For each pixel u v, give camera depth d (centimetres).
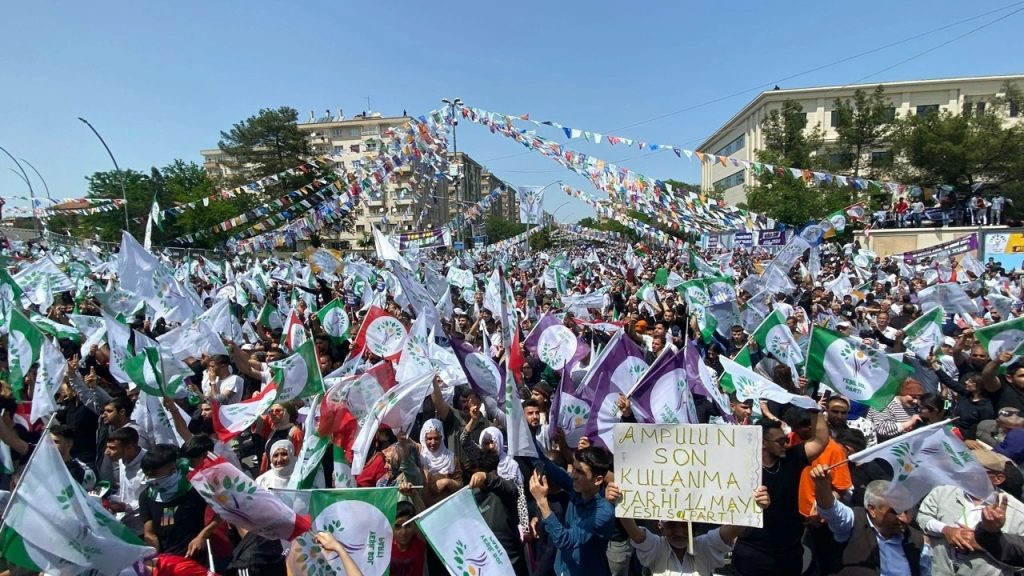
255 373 945
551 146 1395
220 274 2517
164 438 744
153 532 542
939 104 5781
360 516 451
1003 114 4544
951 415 824
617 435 472
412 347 782
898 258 2961
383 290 1766
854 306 1512
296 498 445
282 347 1112
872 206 3416
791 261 1698
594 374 698
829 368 746
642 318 1259
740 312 1259
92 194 5591
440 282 1616
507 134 1420
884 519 486
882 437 757
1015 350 853
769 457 498
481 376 743
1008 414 625
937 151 3744
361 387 604
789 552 488
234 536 577
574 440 677
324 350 1020
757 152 4438
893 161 4241
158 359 745
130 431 625
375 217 4434
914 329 1088
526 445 521
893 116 4547
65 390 811
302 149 5441
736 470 452
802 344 1006
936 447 455
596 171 1371
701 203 1429
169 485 547
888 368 718
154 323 1263
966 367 937
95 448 795
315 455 565
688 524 458
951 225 3934
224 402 838
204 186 4991
